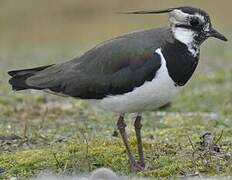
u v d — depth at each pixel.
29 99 21.91
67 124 18.78
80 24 46.44
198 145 15.72
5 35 44.72
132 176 13.99
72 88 14.41
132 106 14.16
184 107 21.78
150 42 14.16
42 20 47.16
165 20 46.78
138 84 13.92
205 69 29.39
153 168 14.46
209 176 13.77
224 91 24.33
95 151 15.27
